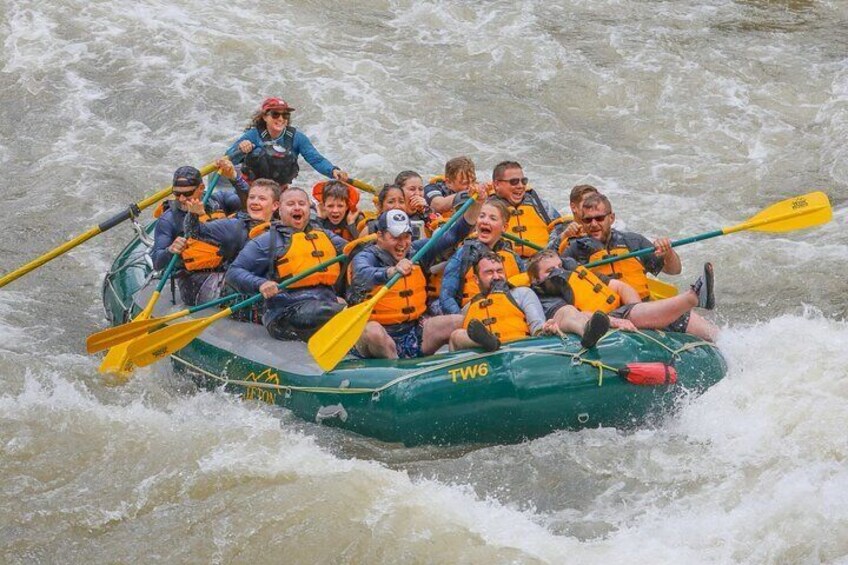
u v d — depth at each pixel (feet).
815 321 41.09
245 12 76.64
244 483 32.94
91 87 67.92
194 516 31.71
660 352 34.65
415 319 38.58
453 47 73.56
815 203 40.11
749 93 68.33
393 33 75.46
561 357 34.14
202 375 39.42
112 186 58.85
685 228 55.36
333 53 72.54
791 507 30.50
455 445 34.86
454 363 34.53
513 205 43.52
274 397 37.17
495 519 31.27
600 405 34.12
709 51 72.84
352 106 66.90
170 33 73.10
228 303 40.42
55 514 31.96
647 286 40.27
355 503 31.86
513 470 33.71
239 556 30.22
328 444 35.55
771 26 76.64
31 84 67.92
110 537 31.14
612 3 79.92
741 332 38.86
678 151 63.21
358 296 38.29
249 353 38.40
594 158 62.69
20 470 33.96
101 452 34.76
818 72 70.18
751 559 29.01
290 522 31.22
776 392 34.91
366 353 37.40
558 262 37.70
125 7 75.66
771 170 60.54
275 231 38.78
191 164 61.26
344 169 61.05
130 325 38.96
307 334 38.19
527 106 67.62
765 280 50.19
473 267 37.55
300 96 67.72
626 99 68.18
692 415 34.53
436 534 30.63
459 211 39.09
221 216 43.88
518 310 36.01
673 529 30.48
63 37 72.28
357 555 30.04
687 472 32.76
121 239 54.34
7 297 48.47
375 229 39.75
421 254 38.42
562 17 77.77
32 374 40.29
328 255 38.83
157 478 33.37
